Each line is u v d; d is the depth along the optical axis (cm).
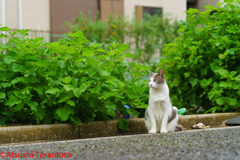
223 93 544
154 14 1371
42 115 393
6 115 438
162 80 404
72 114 396
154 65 1168
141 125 468
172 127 422
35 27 1080
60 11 1189
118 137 356
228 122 497
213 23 549
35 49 400
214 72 540
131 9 1318
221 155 253
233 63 541
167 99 409
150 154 260
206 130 402
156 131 430
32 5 1124
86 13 1246
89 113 423
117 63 441
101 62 421
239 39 542
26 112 431
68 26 1199
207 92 554
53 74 381
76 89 368
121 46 406
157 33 1291
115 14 1283
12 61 374
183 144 301
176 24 1332
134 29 1271
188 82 566
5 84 373
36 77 382
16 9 1086
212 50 542
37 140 379
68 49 391
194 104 587
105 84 417
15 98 366
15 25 1084
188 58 548
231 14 545
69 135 403
